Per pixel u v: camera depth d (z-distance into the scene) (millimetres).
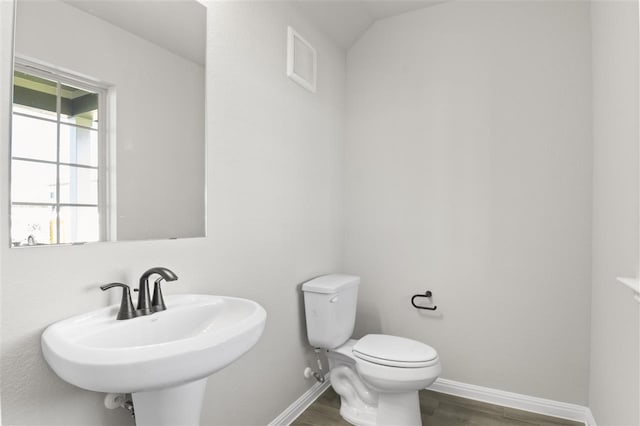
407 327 2561
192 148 1471
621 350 1464
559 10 2174
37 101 993
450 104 2453
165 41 1370
